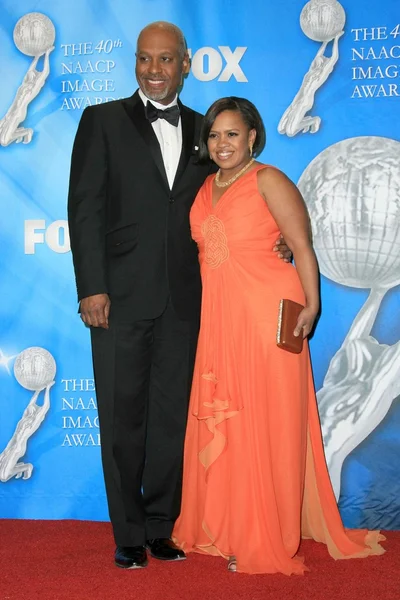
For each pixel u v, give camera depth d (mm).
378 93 3135
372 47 3131
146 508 2906
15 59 3191
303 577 2588
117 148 2744
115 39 3176
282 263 2742
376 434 3180
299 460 2715
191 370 2857
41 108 3197
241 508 2668
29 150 3203
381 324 3174
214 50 3160
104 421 2746
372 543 2938
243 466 2686
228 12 3150
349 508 3193
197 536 2873
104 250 2705
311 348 3191
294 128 3160
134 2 3158
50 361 3229
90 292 2641
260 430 2689
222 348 2713
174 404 2865
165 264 2744
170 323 2812
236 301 2701
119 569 2658
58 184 3207
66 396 3240
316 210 3168
